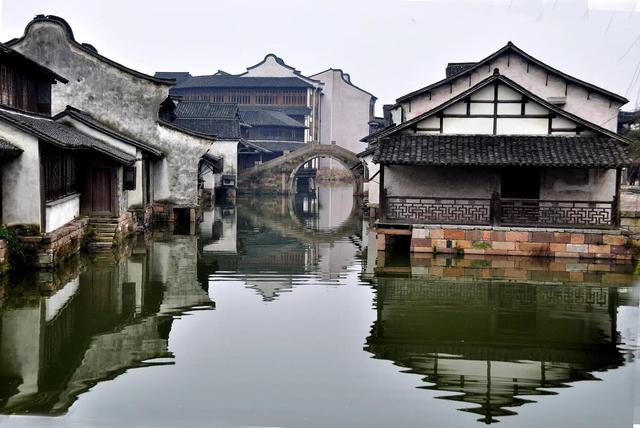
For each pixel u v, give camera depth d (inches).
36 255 810.8
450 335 613.9
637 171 1739.7
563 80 1295.5
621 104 1274.6
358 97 4239.7
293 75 4094.5
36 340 580.4
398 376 506.0
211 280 860.6
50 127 1001.5
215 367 517.0
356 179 2546.8
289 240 1305.4
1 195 808.9
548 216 1034.7
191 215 1477.6
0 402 447.2
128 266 937.5
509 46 1295.5
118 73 1451.8
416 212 1035.3
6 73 918.4
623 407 447.5
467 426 420.2
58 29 1434.5
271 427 410.6
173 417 423.5
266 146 3408.0
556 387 490.3
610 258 970.7
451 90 1355.8
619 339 606.9
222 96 3954.2
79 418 419.2
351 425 417.7
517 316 681.0
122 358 535.8
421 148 1025.5
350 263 1011.3
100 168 1102.4
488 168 1079.6
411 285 826.2
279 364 526.3
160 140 1467.8
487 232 1000.9
